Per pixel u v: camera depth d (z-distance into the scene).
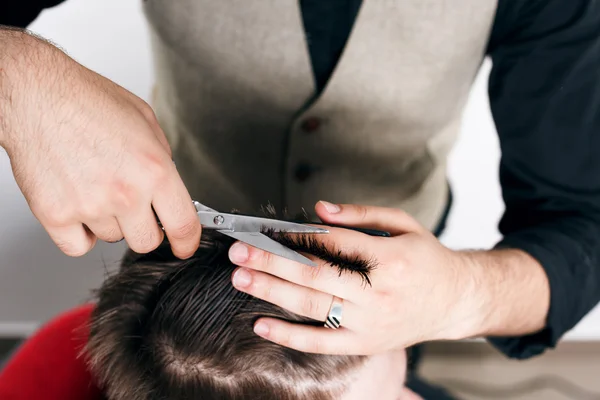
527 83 0.80
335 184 0.93
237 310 0.56
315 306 0.54
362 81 0.79
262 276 0.53
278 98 0.83
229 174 0.96
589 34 0.74
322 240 0.55
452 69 0.81
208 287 0.56
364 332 0.56
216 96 0.85
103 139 0.47
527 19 0.78
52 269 1.46
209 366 0.56
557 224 0.81
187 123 0.91
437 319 0.61
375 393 0.64
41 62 0.49
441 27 0.75
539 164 0.83
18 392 0.74
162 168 0.48
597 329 1.69
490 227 1.52
